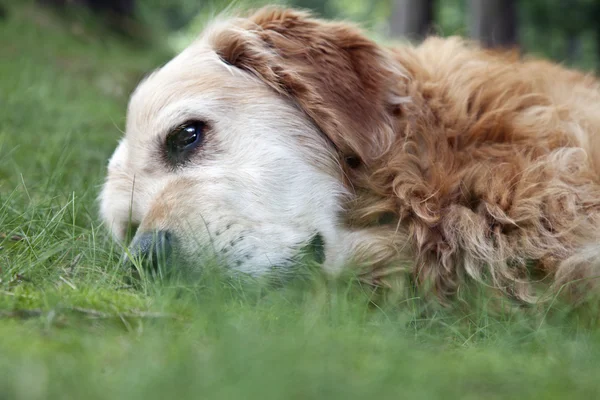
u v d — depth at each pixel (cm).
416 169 135
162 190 133
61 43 343
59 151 168
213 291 123
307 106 134
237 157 133
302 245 131
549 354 118
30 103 200
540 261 131
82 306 118
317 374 105
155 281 126
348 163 135
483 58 143
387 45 146
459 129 136
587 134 136
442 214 133
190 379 104
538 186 133
